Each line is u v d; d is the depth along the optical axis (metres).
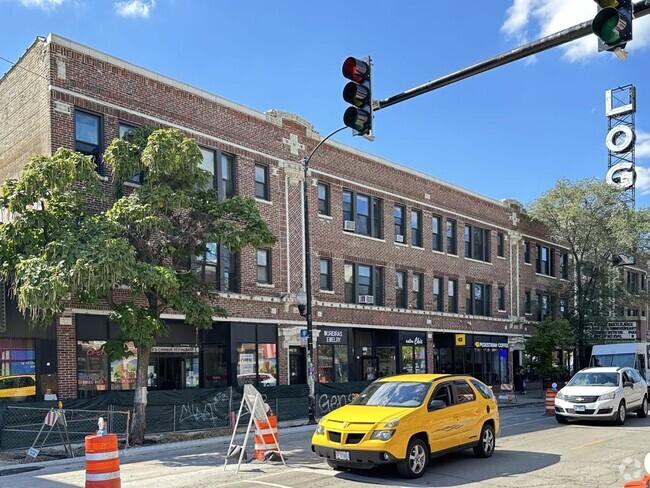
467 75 8.22
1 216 17.81
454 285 35.22
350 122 8.93
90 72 18.83
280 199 24.94
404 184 31.83
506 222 40.19
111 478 8.77
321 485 9.76
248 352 22.89
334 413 11.05
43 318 14.73
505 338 38.91
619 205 37.25
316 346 25.95
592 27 6.42
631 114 33.19
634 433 16.19
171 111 21.03
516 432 16.52
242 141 23.48
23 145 19.28
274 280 24.30
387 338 30.28
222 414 19.09
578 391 18.67
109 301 15.63
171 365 21.23
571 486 9.53
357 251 28.53
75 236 13.98
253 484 9.91
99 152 18.81
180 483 10.12
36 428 14.98
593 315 37.53
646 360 26.98
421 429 10.46
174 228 16.03
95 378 18.48
